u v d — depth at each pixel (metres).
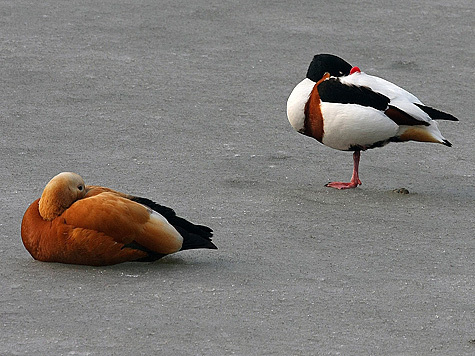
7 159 13.63
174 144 14.84
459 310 9.12
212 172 13.61
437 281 9.89
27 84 17.50
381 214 12.16
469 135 16.14
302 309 8.96
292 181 13.48
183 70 18.81
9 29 20.92
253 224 11.51
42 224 9.56
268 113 16.72
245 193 12.77
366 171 14.15
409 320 8.83
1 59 18.86
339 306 9.08
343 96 12.95
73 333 8.21
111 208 9.36
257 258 10.33
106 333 8.23
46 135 14.88
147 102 16.89
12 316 8.52
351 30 22.00
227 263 10.11
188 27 21.59
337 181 13.61
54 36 20.56
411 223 11.84
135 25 21.59
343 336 8.41
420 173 14.15
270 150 14.87
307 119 13.34
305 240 11.02
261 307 8.95
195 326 8.45
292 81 18.59
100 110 16.33
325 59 13.50
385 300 9.30
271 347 8.11
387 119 12.87
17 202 11.88
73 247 9.43
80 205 9.40
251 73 18.89
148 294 9.09
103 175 13.20
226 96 17.47
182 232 9.75
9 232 10.78
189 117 16.23
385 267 10.24
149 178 13.18
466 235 11.48
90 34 20.81
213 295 9.16
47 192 9.45
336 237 11.19
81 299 8.91
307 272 9.96
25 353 7.82
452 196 13.09
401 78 19.05
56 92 17.16
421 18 23.25
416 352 8.14
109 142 14.71
